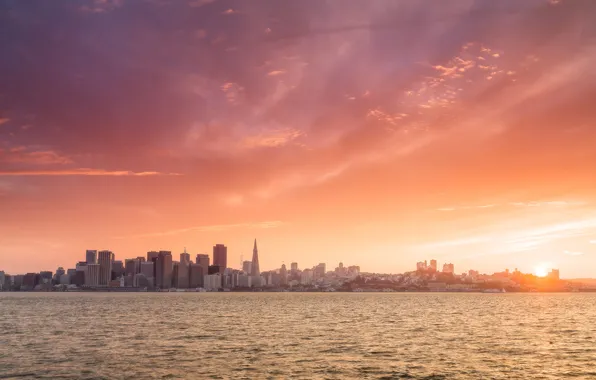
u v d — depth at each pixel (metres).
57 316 172.25
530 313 197.25
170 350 82.50
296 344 90.50
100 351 81.44
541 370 65.25
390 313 196.38
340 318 164.38
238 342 93.62
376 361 71.56
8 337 102.50
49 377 60.66
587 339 99.56
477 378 60.50
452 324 138.25
